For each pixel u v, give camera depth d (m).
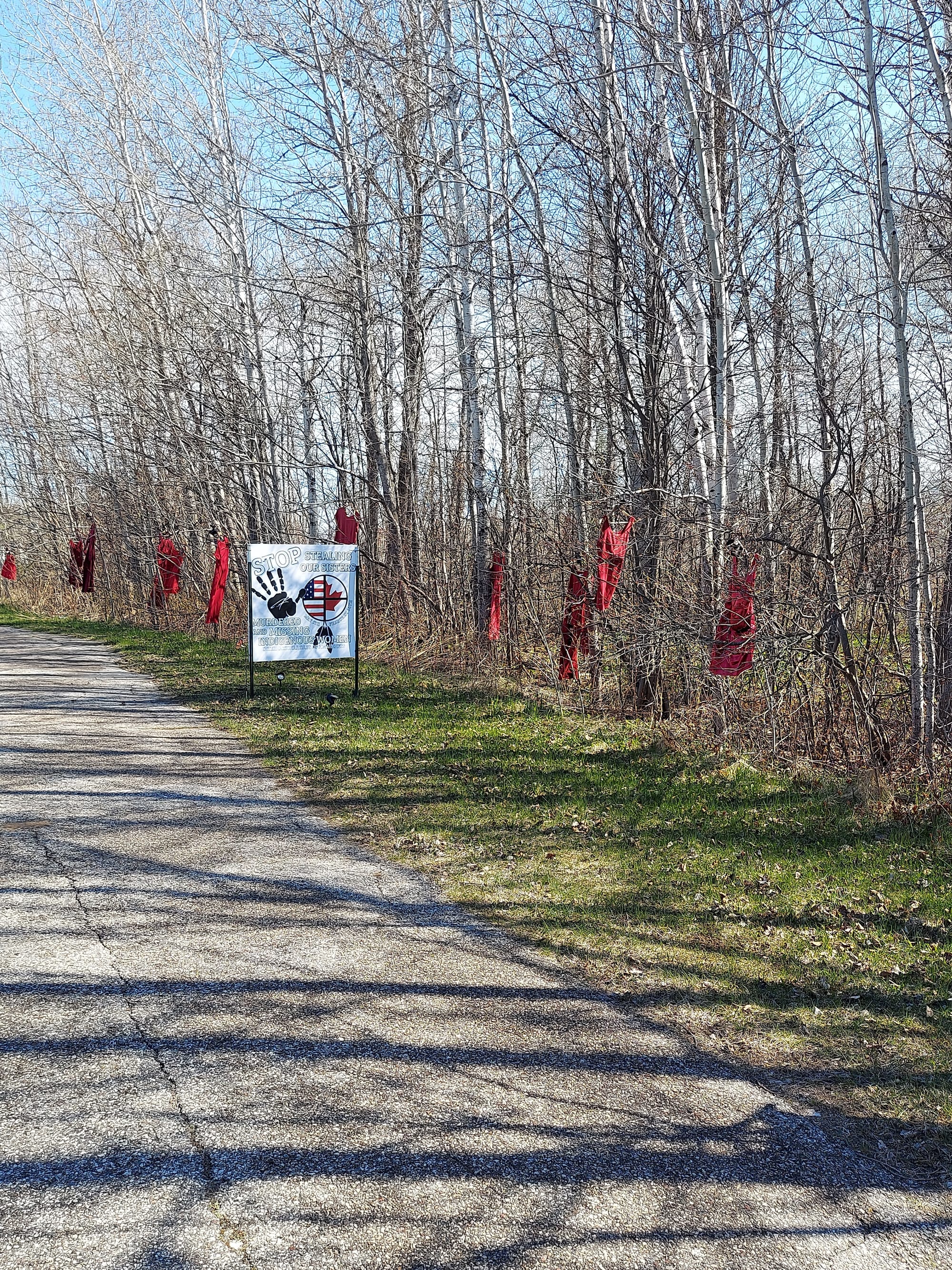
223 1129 3.54
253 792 8.62
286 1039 4.23
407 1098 3.80
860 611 11.93
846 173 10.86
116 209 24.16
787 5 10.45
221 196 21.03
